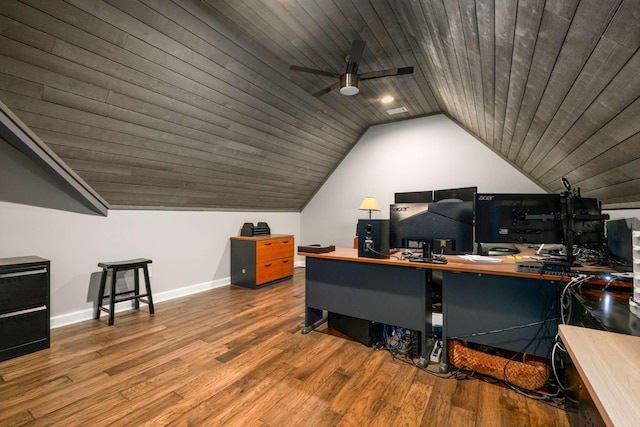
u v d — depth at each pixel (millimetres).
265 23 2250
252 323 2859
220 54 2451
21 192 2520
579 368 760
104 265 2820
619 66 1038
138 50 2100
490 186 4090
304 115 3785
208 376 1932
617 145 1534
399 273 2225
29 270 2191
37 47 1792
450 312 2027
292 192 5230
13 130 2080
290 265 4805
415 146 4652
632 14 809
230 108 2988
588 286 1622
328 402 1685
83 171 2621
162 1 1929
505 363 1861
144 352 2244
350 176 5301
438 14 1654
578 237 1878
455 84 2654
